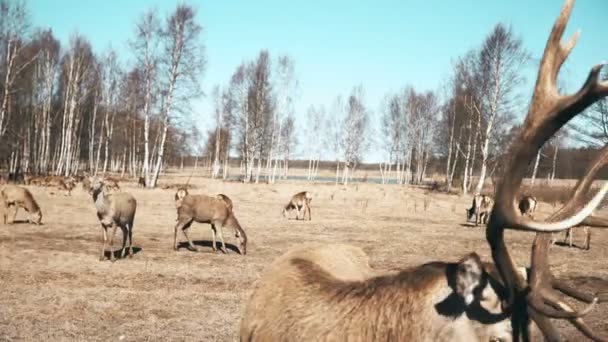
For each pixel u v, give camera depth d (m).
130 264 11.84
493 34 35.88
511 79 35.84
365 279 3.68
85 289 9.40
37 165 44.78
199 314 8.08
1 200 23.16
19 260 11.70
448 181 42.72
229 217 14.16
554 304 2.78
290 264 4.10
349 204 31.55
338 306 3.43
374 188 41.12
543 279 2.88
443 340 2.96
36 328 7.21
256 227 19.45
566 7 2.84
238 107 46.44
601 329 7.11
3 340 6.71
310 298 3.64
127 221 12.66
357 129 51.91
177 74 34.66
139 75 38.84
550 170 46.75
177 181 45.53
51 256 12.30
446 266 3.14
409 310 3.10
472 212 23.09
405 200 33.94
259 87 45.16
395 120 57.72
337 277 3.92
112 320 7.68
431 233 18.86
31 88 42.19
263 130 46.53
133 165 52.19
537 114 2.78
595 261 13.92
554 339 2.71
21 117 43.66
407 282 3.22
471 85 38.47
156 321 7.68
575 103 2.61
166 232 17.45
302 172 105.12
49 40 42.66
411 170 63.59
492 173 39.78
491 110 35.56
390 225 21.20
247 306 4.11
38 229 16.73
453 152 47.59
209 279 10.58
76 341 6.76
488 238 2.92
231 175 71.44
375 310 3.23
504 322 2.87
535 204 19.78
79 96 43.66
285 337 3.55
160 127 38.59
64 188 31.98
